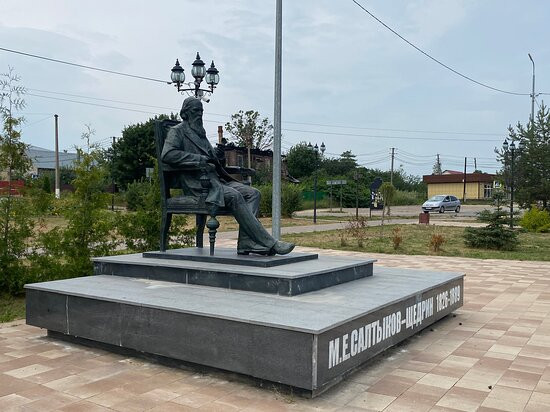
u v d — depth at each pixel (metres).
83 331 5.36
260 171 44.06
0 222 8.16
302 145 59.75
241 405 3.86
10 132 8.12
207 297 5.14
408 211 43.81
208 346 4.43
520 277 10.73
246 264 5.95
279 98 11.45
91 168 8.81
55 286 5.77
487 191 56.94
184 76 13.45
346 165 62.16
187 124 6.86
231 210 6.52
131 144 42.50
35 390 4.15
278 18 11.38
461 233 21.95
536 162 28.36
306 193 47.81
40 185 8.46
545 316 7.05
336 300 5.04
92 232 8.66
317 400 3.97
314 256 6.83
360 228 22.02
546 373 4.64
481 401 3.97
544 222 24.41
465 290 9.17
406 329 5.43
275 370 4.04
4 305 7.73
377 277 6.84
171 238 10.04
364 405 3.88
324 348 3.95
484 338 5.87
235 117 40.72
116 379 4.42
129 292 5.41
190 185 6.75
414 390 4.20
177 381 4.38
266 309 4.57
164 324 4.72
